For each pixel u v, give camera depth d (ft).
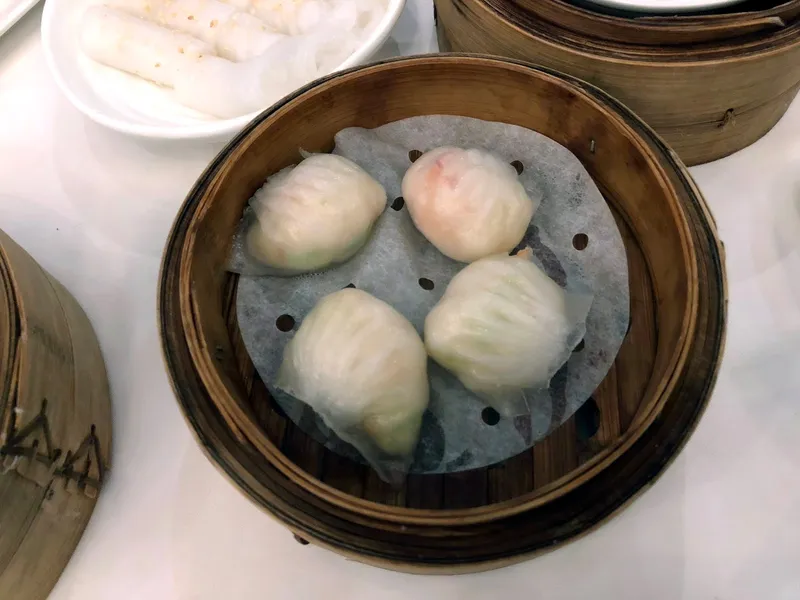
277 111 0.77
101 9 1.04
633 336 0.76
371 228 0.86
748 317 0.85
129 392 0.87
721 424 0.80
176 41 1.01
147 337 0.90
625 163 0.75
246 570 0.78
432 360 0.80
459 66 0.78
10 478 0.65
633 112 0.77
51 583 0.77
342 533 0.62
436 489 0.73
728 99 0.79
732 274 0.87
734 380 0.82
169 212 0.98
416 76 0.79
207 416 0.67
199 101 0.98
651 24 0.73
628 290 0.78
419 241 0.87
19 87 1.10
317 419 0.76
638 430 0.62
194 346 0.67
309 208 0.80
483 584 0.76
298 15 1.04
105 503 0.81
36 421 0.67
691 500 0.78
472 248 0.82
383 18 0.96
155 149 1.02
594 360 0.77
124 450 0.84
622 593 0.75
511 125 0.84
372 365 0.73
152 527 0.80
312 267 0.84
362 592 0.76
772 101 0.85
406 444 0.75
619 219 0.81
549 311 0.76
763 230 0.90
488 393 0.77
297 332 0.78
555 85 0.75
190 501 0.81
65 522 0.75
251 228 0.82
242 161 0.76
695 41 0.74
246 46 1.02
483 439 0.76
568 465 0.73
